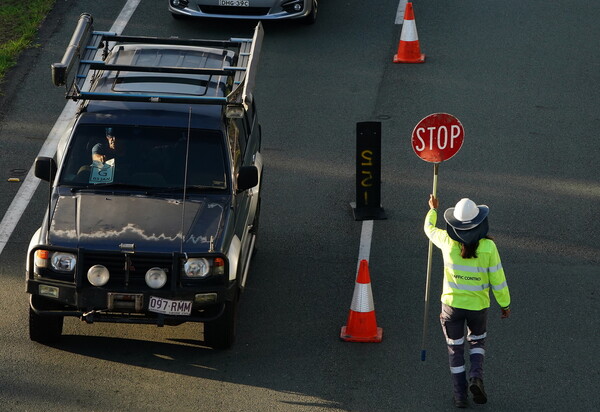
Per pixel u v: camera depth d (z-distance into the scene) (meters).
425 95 45.94
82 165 28.09
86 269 25.34
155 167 28.11
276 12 51.00
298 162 40.38
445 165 40.38
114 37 32.22
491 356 28.16
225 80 30.55
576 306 30.88
